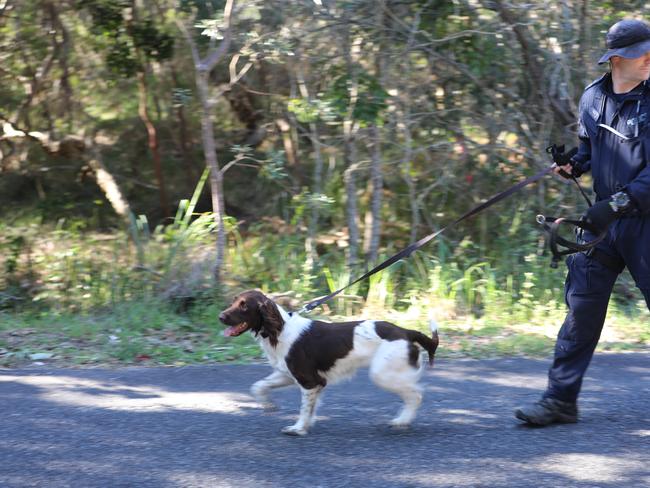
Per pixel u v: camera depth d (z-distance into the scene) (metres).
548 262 8.70
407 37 8.95
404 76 9.18
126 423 4.50
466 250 9.36
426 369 5.77
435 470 3.85
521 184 4.78
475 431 4.43
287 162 11.02
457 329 7.27
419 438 4.31
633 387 5.34
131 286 8.38
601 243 4.39
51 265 9.40
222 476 3.75
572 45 9.23
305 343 4.35
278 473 3.79
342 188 10.20
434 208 10.02
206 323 7.37
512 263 8.86
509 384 5.41
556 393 4.52
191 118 12.62
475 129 9.66
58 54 11.23
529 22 8.96
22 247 10.62
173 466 3.87
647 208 4.14
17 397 4.96
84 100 12.38
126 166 12.91
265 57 8.75
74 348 6.40
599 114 4.32
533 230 9.15
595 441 4.26
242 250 9.32
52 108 12.20
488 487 3.64
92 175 12.78
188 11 9.62
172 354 6.22
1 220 12.10
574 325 4.48
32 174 12.91
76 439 4.23
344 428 4.48
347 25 8.81
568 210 9.31
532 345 6.51
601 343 6.68
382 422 4.59
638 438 4.31
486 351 6.40
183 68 11.74
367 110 8.48
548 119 9.35
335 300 8.28
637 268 4.30
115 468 3.84
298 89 10.13
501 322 7.61
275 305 4.37
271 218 11.21
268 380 4.57
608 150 4.29
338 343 4.37
